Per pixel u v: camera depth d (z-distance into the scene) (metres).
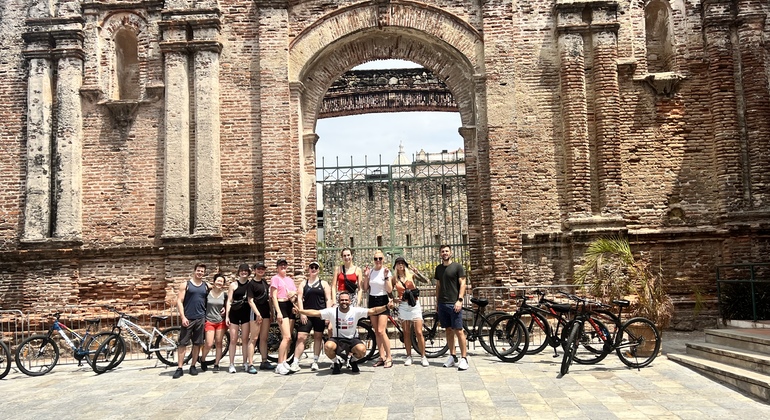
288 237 15.91
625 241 14.87
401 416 7.99
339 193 30.53
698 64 16.72
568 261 15.93
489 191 16.09
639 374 10.52
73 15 16.86
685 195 16.39
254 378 10.94
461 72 16.92
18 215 16.53
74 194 16.39
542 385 9.73
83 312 16.06
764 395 8.58
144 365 12.94
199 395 9.63
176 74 16.52
